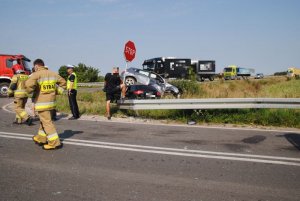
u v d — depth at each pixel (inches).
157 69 1480.1
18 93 379.6
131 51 467.8
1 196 162.1
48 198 160.1
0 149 256.1
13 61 795.4
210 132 335.0
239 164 220.7
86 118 438.9
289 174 200.4
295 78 1985.7
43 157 233.6
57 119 428.1
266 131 340.8
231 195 165.3
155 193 166.9
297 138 305.1
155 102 422.3
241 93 641.0
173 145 274.1
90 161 224.2
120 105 464.8
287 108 392.5
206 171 204.4
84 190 170.6
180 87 805.2
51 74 261.0
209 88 832.3
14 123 387.2
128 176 193.2
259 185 180.2
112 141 287.6
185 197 161.9
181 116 424.2
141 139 297.4
